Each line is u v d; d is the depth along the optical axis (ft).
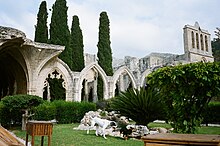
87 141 31.89
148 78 26.07
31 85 71.26
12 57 72.28
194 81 22.66
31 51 69.21
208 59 125.39
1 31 54.90
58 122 57.88
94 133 39.96
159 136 8.43
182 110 23.50
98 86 93.09
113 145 29.17
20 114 52.31
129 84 102.58
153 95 40.73
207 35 129.70
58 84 79.97
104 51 99.76
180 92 23.21
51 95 79.36
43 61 73.61
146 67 125.49
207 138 7.87
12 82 85.46
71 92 81.30
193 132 23.02
